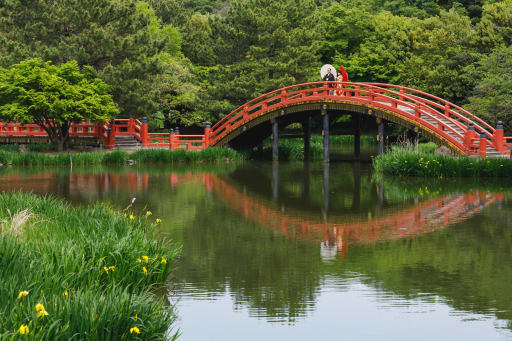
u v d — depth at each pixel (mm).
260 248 12219
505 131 35219
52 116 32219
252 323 7926
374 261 11094
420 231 13805
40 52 34031
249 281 9805
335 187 22188
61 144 34719
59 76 32188
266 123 35656
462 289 9281
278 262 11039
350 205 17859
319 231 13992
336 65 54531
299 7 45344
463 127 26109
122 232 10539
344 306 8555
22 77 30391
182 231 13953
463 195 19484
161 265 9406
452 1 62062
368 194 20172
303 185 22891
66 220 11711
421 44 43469
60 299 6469
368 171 28172
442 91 41062
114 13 36906
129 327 6281
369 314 8227
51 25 35344
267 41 42125
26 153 31234
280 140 46188
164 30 51125
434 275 10086
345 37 57562
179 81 43156
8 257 7695
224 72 42125
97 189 21188
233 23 43156
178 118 49094
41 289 7004
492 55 32531
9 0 36281
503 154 25875
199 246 12383
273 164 32594
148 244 9758
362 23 55906
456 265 10719
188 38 55625
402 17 55500
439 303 8641
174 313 8305
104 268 8180
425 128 27109
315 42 43719
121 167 30281
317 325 7812
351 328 7707
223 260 11188
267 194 20391
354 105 29891
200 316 8188
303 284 9625
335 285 9547
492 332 7527
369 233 13680
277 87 41812
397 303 8680
